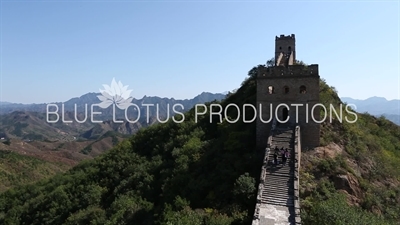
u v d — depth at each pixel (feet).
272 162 90.79
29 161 433.89
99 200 146.61
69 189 170.09
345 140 117.80
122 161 167.53
